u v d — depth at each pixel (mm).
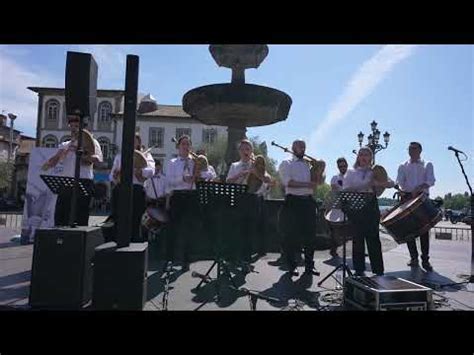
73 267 3467
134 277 3256
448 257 8000
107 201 29859
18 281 4625
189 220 5586
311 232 5441
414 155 6430
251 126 9016
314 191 5543
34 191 8242
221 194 4230
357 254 5434
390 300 3348
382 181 5562
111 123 42281
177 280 4926
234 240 4512
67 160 5078
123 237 3490
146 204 6207
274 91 7582
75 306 3434
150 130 43281
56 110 43375
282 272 5691
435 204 5543
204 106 7863
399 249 9719
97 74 4133
